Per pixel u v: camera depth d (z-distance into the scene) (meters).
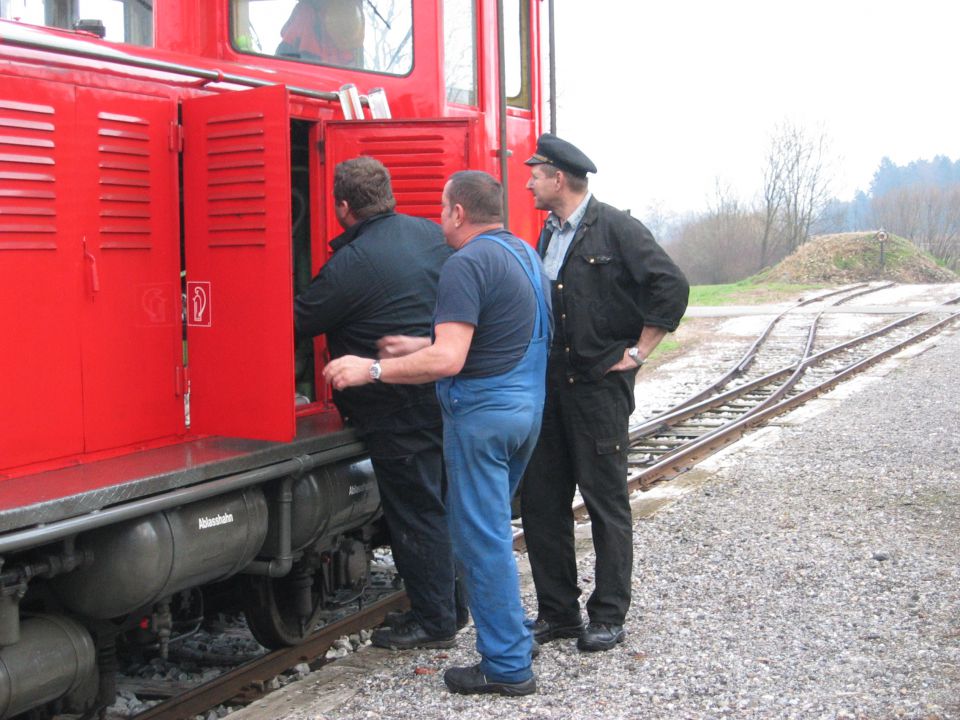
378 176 4.29
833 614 4.65
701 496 7.14
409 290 4.23
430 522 4.38
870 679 3.89
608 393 4.21
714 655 4.18
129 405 3.73
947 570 5.24
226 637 4.88
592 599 4.30
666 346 18.33
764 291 31.34
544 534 4.36
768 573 5.27
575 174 4.21
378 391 4.24
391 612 4.96
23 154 3.30
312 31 4.69
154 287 3.80
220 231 3.78
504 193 4.88
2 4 3.56
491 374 3.72
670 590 5.05
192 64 4.06
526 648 3.85
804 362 14.56
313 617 4.59
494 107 5.50
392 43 4.93
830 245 37.38
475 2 5.34
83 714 3.64
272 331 3.68
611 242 4.16
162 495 3.40
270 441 3.98
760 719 3.56
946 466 7.82
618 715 3.63
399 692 3.92
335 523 4.43
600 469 4.24
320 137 4.55
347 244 4.29
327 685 4.03
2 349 3.27
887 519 6.33
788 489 7.23
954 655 4.11
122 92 3.64
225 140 3.75
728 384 13.47
